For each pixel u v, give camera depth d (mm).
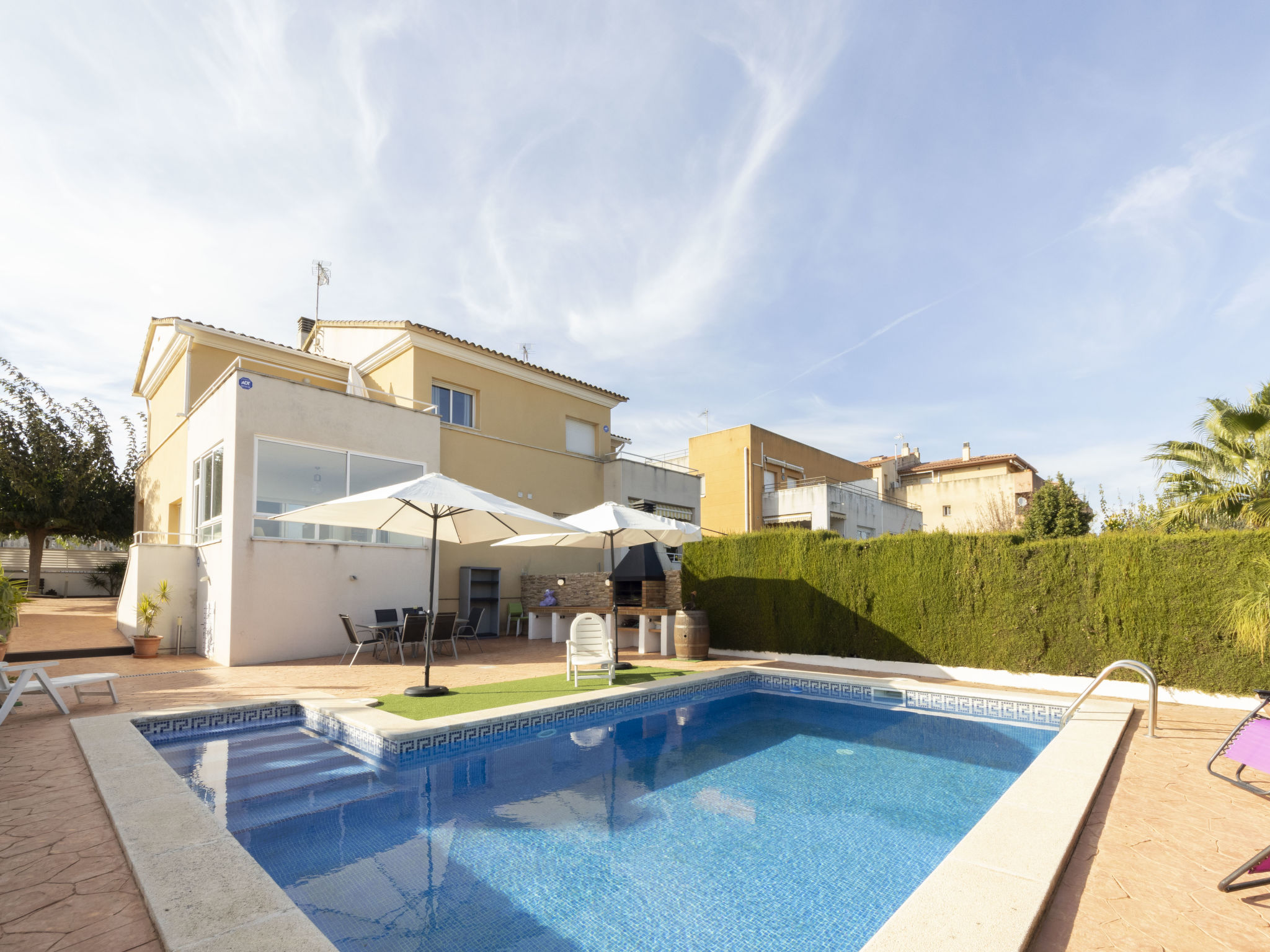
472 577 16125
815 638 12016
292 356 17266
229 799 4926
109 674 7348
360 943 2977
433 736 6234
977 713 8664
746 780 5707
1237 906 3029
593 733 7449
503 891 3543
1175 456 14531
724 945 3008
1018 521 34406
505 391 18641
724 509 30219
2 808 4090
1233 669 7828
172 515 16391
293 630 11883
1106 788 4789
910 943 2521
